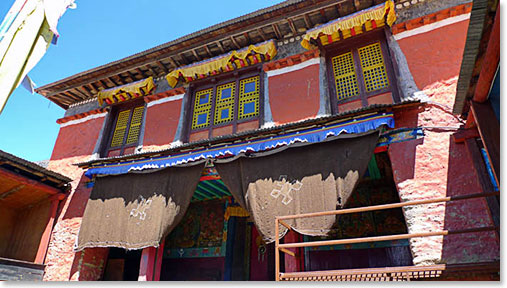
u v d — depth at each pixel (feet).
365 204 28.58
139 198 28.14
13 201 34.73
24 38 17.98
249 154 24.68
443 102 22.08
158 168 28.30
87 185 33.68
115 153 35.14
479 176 18.17
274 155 23.97
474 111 15.11
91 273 30.81
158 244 25.38
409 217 19.60
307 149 23.13
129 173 30.01
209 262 32.32
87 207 30.45
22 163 29.55
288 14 29.58
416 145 21.39
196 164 26.40
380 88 25.59
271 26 30.78
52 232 32.48
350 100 26.35
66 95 40.78
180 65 35.73
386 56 26.37
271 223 21.79
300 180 22.24
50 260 30.76
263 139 24.22
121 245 26.96
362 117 21.76
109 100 37.63
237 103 31.01
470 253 17.19
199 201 35.86
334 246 27.45
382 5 26.08
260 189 23.09
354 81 27.07
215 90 32.94
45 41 19.01
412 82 23.97
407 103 21.22
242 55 31.27
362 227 27.55
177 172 27.32
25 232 33.99
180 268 33.27
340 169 21.35
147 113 35.09
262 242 32.42
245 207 23.17
